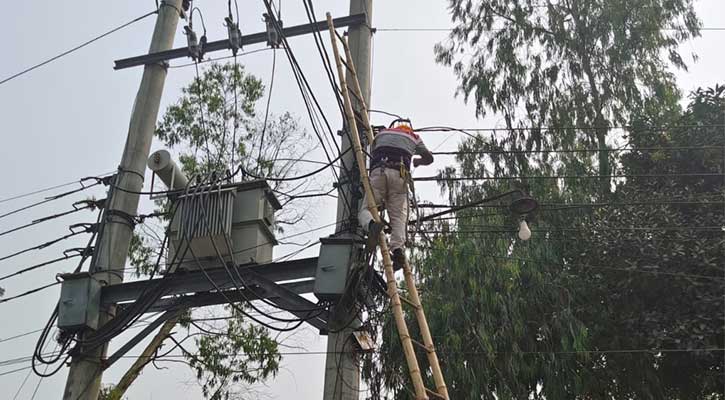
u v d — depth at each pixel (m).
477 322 17.25
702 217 18.25
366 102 12.12
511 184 20.41
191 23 14.12
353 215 11.31
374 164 9.20
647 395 16.92
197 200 12.18
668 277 17.42
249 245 11.81
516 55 24.84
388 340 17.00
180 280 11.95
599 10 24.53
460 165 21.70
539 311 17.91
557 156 21.75
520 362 16.72
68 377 11.59
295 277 11.60
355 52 12.63
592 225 18.97
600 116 23.28
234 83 27.17
